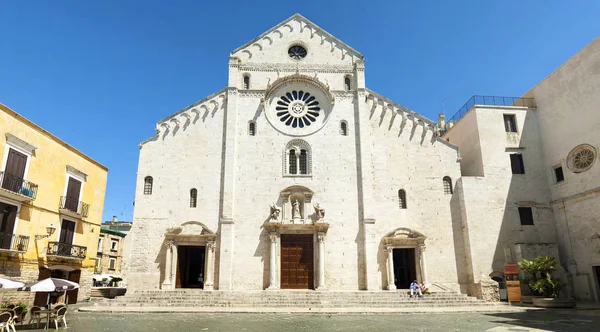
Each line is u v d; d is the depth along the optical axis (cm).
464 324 1908
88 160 3269
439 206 3241
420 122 3428
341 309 2506
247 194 3225
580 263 2958
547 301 2589
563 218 3127
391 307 2633
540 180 3300
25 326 1856
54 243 2762
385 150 3353
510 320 2042
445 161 3344
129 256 3072
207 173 3266
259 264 3081
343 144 3372
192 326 1845
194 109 3409
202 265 3412
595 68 2889
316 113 3506
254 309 2488
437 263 3119
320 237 3095
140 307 2600
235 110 3394
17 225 2484
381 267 3098
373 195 3244
